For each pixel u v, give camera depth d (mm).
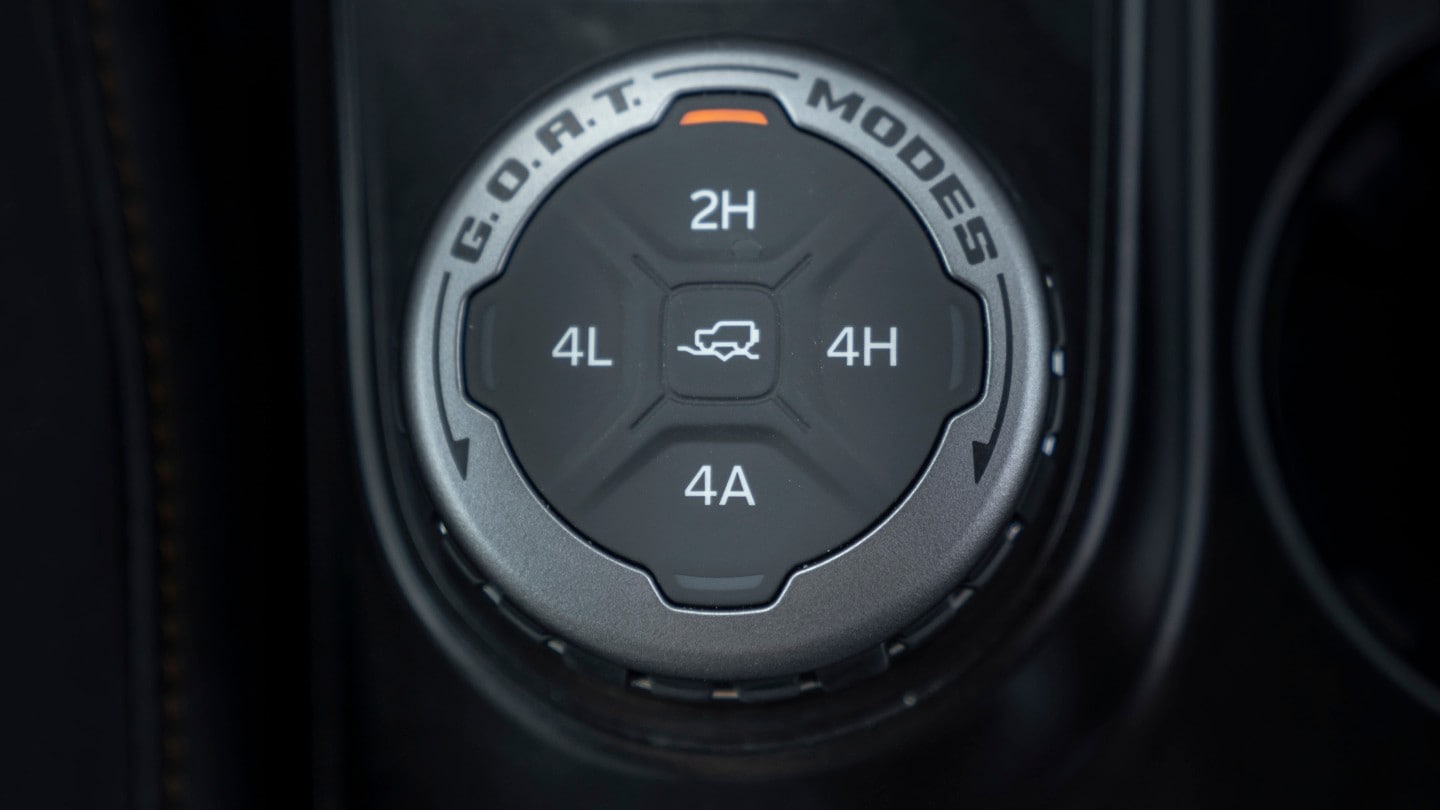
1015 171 326
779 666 306
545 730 321
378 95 329
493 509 308
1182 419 335
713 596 306
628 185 313
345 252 330
